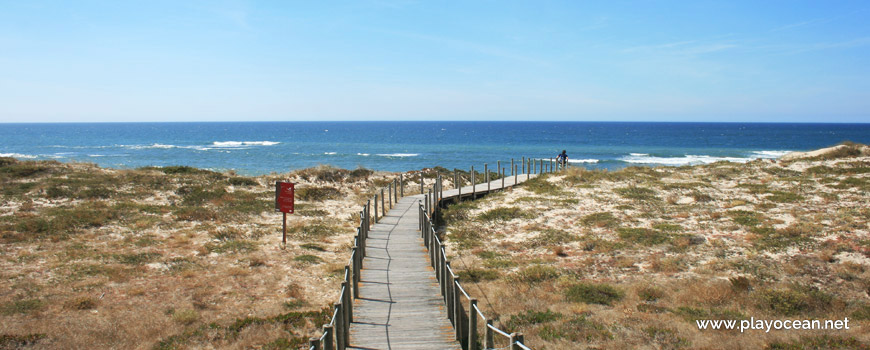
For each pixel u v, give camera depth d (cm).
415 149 9162
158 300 1080
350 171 3177
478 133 17188
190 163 6197
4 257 1305
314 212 2166
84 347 830
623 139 12531
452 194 2420
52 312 980
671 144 10406
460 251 1619
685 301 1090
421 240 1531
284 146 9969
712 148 9019
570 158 7069
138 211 1933
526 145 10369
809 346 798
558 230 1788
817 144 10012
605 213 1967
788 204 1936
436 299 999
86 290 1112
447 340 812
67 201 2023
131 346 850
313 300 1127
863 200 1891
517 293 1159
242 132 18450
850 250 1360
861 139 11512
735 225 1706
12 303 1002
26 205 1870
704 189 2330
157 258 1384
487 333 683
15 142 11044
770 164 2897
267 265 1372
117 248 1459
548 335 879
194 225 1806
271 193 2516
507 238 1756
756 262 1342
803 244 1448
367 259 1308
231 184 2655
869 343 804
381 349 774
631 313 994
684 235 1631
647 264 1403
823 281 1195
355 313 923
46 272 1214
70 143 10762
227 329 934
